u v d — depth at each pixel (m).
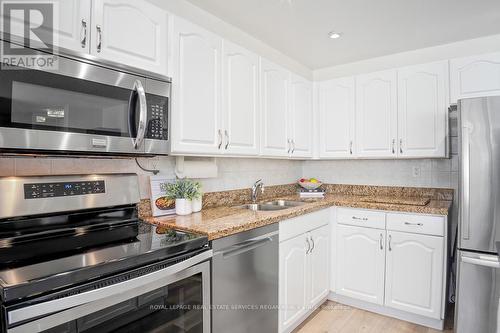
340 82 2.87
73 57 1.18
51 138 1.12
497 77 2.17
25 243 1.22
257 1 1.83
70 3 1.18
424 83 2.44
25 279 0.85
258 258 1.71
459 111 1.86
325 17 2.02
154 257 1.14
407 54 2.65
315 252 2.32
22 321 0.81
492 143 1.75
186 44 1.65
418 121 2.46
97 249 1.16
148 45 1.46
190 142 1.67
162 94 1.50
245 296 1.61
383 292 2.34
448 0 1.80
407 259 2.24
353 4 1.85
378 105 2.66
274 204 2.70
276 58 2.61
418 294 2.20
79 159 1.53
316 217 2.33
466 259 1.82
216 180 2.36
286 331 2.03
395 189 2.91
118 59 1.34
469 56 2.27
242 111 2.05
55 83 1.13
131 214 1.61
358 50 2.60
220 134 1.86
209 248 1.39
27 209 1.22
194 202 1.96
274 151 2.39
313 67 3.06
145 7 1.46
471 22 2.09
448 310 2.41
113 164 1.67
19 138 1.04
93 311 0.96
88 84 1.22
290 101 2.59
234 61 1.98
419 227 2.19
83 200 1.39
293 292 2.03
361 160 3.12
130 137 1.37
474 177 1.80
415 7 1.88
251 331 1.66
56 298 0.87
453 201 2.61
